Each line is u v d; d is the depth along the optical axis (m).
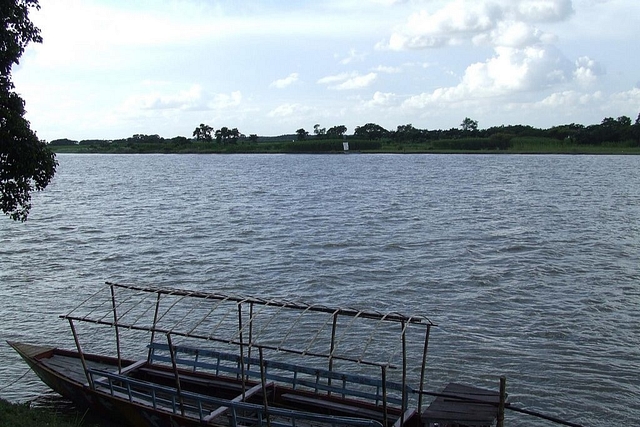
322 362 26.89
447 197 97.88
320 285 39.22
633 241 55.00
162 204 88.88
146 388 20.41
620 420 22.44
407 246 52.53
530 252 49.94
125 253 49.47
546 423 22.19
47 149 23.22
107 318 32.16
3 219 70.06
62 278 40.97
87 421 20.78
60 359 23.22
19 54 21.83
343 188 117.81
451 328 30.95
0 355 27.16
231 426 18.03
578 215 73.94
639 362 27.06
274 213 76.88
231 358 21.39
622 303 35.44
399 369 26.25
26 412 18.95
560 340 29.52
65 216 74.38
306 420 18.67
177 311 33.31
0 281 40.00
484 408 16.97
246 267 44.22
